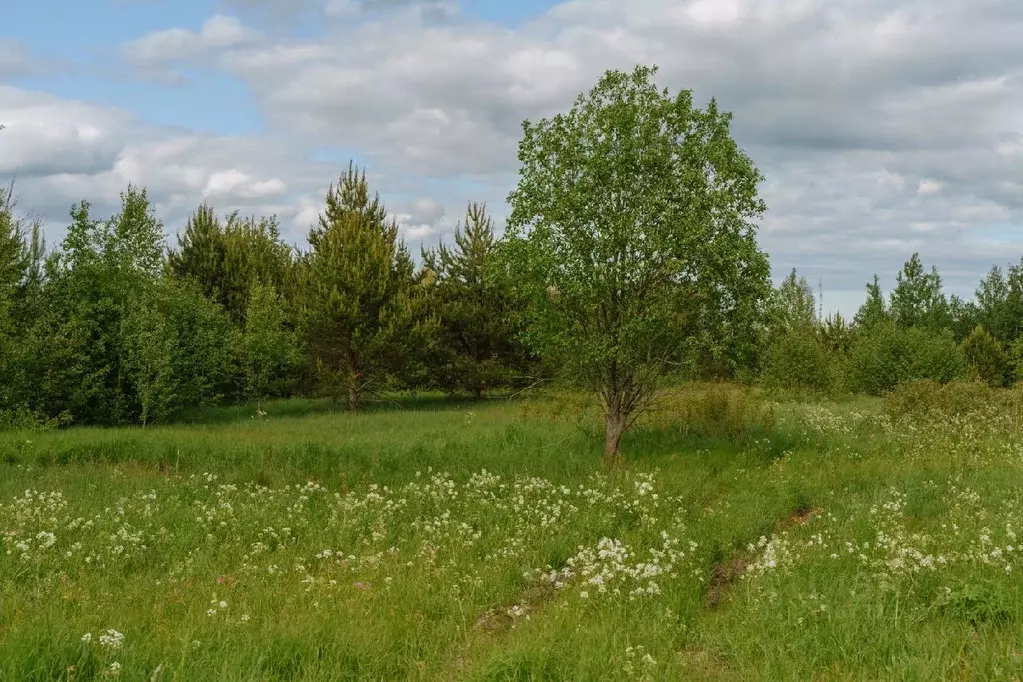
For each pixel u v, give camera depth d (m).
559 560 9.30
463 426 21.84
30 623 6.38
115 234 25.88
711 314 15.70
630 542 9.57
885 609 6.82
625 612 7.21
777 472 14.02
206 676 5.57
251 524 10.55
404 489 12.66
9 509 10.79
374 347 30.53
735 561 9.15
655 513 11.14
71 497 12.02
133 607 7.35
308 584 8.12
